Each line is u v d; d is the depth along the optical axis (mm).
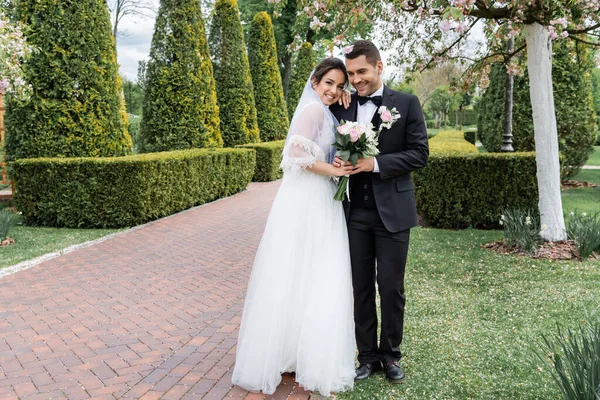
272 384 2934
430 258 5965
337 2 5523
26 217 8562
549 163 6137
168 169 9094
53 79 8922
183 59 11883
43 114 8969
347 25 5488
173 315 4371
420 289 4867
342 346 2973
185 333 3963
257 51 18344
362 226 3066
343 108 3119
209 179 11000
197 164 10344
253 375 2955
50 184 8320
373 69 2945
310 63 23547
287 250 3004
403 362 3336
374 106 3033
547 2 4848
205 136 12266
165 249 6840
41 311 4477
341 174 2895
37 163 8297
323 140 3027
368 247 3102
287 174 3133
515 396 2850
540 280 4984
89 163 8227
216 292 5012
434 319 4078
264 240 3107
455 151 8617
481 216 7625
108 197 8273
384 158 2902
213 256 6477
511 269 5395
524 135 11109
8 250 6773
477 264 5641
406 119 2998
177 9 11750
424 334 3783
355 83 2975
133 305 4629
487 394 2881
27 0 8750
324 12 5676
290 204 3055
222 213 9789
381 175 2893
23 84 7520
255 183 15211
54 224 8539
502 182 7434
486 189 7516
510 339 3639
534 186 7312
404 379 3092
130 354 3580
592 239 5645
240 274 5656
